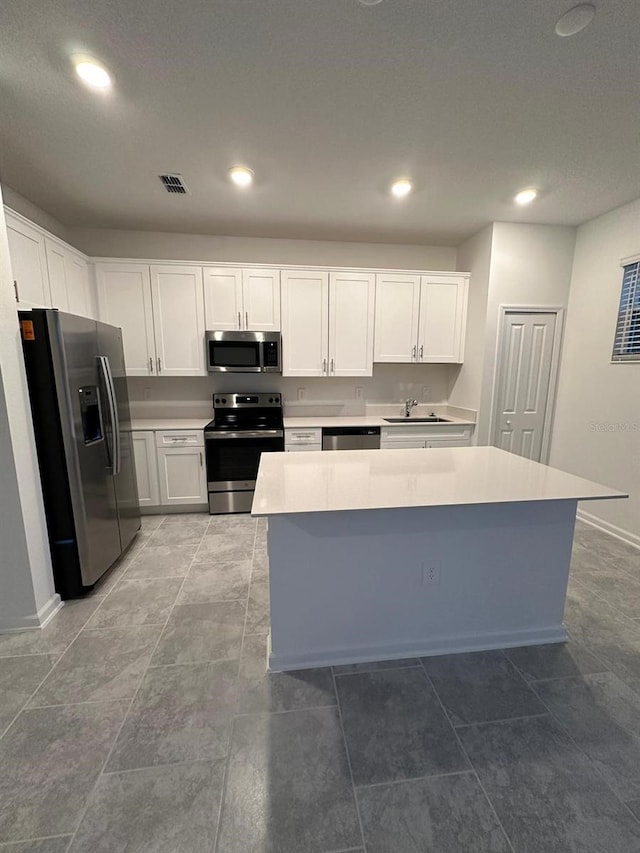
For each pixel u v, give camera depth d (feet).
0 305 5.82
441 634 5.90
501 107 6.02
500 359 11.49
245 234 11.87
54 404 6.63
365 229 11.38
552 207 9.78
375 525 5.39
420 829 3.63
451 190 8.87
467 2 4.27
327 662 5.64
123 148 7.17
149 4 4.32
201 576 8.00
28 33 4.65
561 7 4.33
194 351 11.30
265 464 6.61
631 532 9.64
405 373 13.51
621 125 6.46
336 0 4.26
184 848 3.47
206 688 5.20
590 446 10.78
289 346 11.66
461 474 6.03
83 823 3.65
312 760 4.25
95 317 10.73
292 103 5.94
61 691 5.14
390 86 5.57
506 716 4.82
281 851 3.46
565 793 3.94
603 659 5.79
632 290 9.45
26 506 6.26
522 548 5.83
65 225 11.09
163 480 11.05
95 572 7.42
